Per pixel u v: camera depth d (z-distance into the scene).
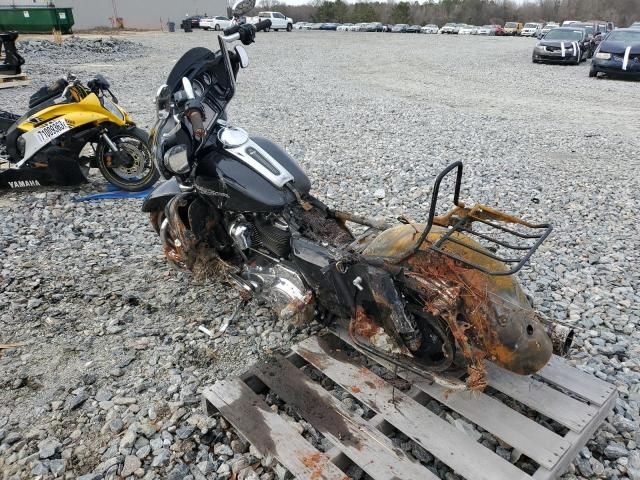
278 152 3.72
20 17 26.95
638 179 7.07
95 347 3.66
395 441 2.95
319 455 2.70
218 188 3.54
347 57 23.05
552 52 20.31
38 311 4.02
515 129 9.94
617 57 16.19
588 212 5.96
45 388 3.29
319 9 67.44
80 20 43.56
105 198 6.25
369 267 2.87
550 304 4.12
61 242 5.16
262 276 3.48
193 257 3.84
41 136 6.02
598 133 9.68
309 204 3.59
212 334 3.79
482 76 17.55
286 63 20.28
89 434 2.96
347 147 8.45
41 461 2.78
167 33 38.16
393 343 2.89
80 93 6.12
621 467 2.75
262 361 3.38
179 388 3.30
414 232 2.96
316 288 3.20
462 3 74.38
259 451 2.76
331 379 3.26
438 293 2.62
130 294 4.25
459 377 2.90
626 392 3.23
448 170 2.54
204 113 3.51
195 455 2.84
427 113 11.31
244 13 3.78
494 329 2.62
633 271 4.66
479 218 2.86
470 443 2.75
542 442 2.72
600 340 3.68
